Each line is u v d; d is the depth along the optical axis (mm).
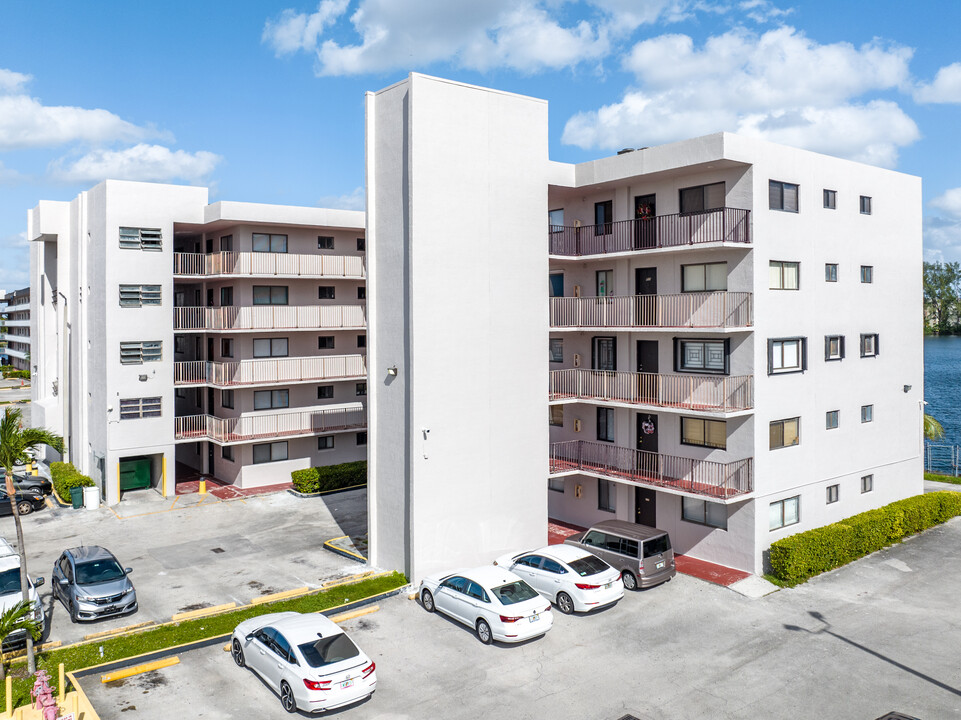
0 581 18969
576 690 15891
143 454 32094
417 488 21219
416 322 20938
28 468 36156
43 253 38781
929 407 78500
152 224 32250
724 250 23125
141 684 16078
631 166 24250
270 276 33406
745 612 20062
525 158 23344
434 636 18547
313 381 35281
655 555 21609
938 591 21594
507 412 23141
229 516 29672
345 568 23312
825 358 25125
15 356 112062
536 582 20969
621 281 26125
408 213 21281
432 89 21062
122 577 20156
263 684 16125
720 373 23469
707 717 14812
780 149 23188
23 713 14609
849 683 16172
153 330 32281
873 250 27172
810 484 24609
